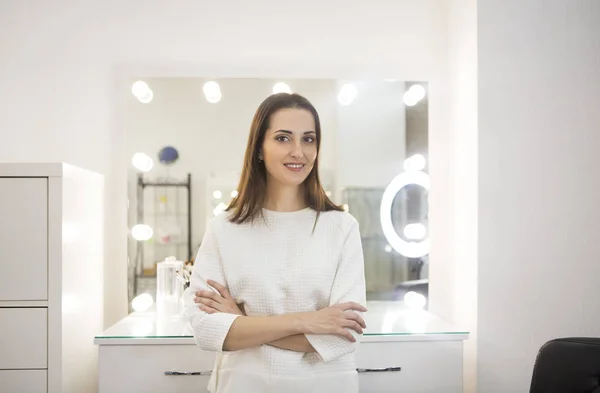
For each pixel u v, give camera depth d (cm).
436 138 218
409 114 218
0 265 156
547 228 186
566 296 185
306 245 129
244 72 214
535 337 185
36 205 156
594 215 185
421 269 217
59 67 208
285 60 216
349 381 125
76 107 208
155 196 212
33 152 206
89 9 210
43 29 207
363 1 218
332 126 216
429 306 216
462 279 203
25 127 206
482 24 187
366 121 217
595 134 186
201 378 166
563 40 187
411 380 171
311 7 216
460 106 205
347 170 217
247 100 214
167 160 212
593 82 186
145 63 212
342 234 132
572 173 186
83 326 178
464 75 200
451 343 172
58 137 207
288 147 126
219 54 214
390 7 218
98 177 198
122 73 211
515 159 186
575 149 186
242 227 131
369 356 170
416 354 171
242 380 123
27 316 156
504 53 187
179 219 212
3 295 156
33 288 156
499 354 184
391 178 218
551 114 187
